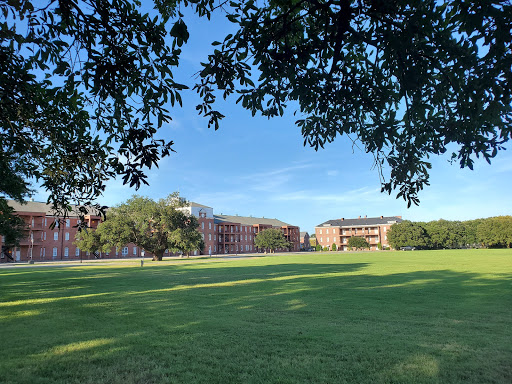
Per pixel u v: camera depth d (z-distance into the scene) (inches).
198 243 2033.7
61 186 244.4
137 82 148.9
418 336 235.0
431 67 126.6
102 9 135.4
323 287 510.9
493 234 3078.2
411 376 164.6
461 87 124.6
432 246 3567.9
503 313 309.3
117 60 141.9
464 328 256.1
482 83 113.7
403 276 660.7
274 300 396.2
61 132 235.6
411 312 316.8
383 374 167.9
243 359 191.9
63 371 175.8
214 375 169.3
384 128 144.4
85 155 223.9
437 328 256.7
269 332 249.4
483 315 301.0
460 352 200.1
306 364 182.7
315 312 321.4
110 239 1876.2
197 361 189.5
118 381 163.0
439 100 134.5
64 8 133.7
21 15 142.5
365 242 3976.4
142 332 253.0
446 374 166.7
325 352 202.5
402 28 118.0
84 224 250.7
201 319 296.2
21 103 201.5
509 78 109.3
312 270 875.4
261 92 152.9
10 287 579.2
